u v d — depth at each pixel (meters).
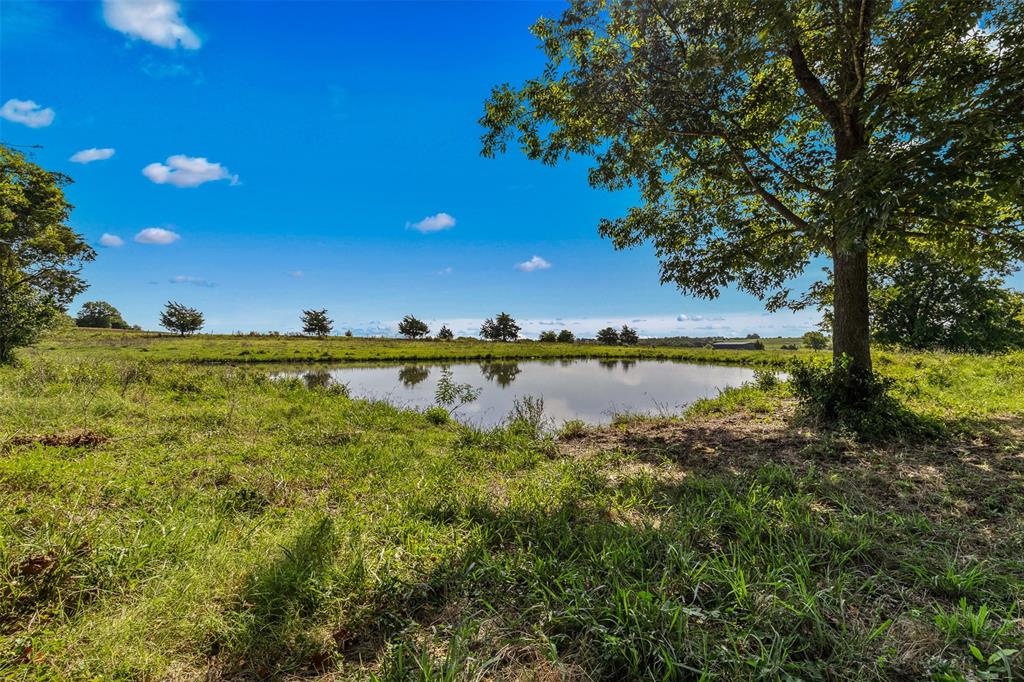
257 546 2.97
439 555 2.95
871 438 5.71
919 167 4.93
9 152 16.02
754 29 5.95
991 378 10.48
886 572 2.68
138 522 3.20
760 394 10.54
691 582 2.50
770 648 1.95
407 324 64.19
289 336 59.38
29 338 15.85
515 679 1.89
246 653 2.07
